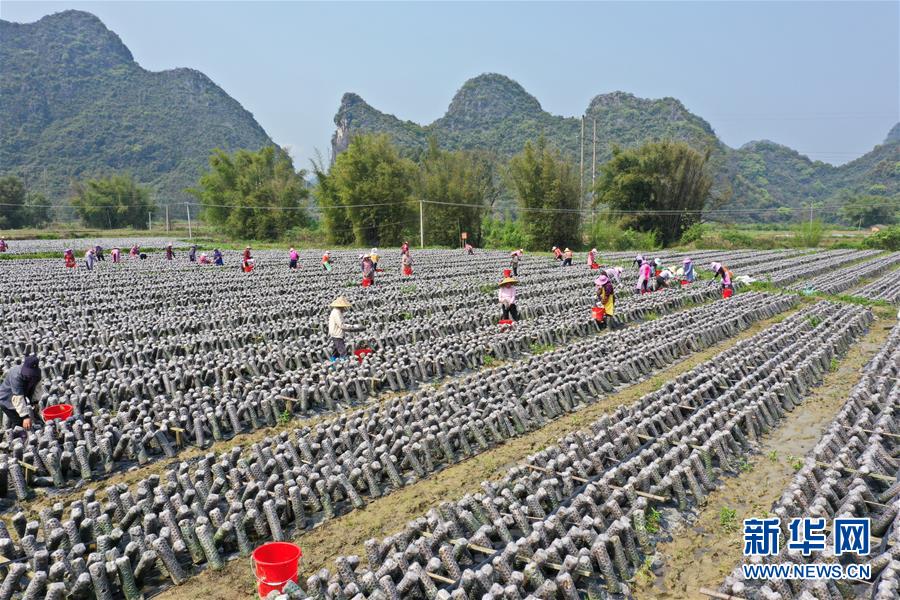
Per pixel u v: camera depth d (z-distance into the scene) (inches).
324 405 513.0
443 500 370.6
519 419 466.0
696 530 340.8
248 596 290.0
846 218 4084.6
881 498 348.2
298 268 1536.7
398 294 994.7
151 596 290.0
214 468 363.3
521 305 875.4
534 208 2603.3
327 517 351.3
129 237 3299.7
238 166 3432.6
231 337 677.9
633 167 2819.9
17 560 301.6
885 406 474.0
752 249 2628.0
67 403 486.6
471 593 266.1
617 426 420.5
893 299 1092.5
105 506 340.8
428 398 480.7
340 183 2815.0
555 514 314.7
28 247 2359.7
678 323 779.4
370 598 257.0
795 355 606.5
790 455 430.6
